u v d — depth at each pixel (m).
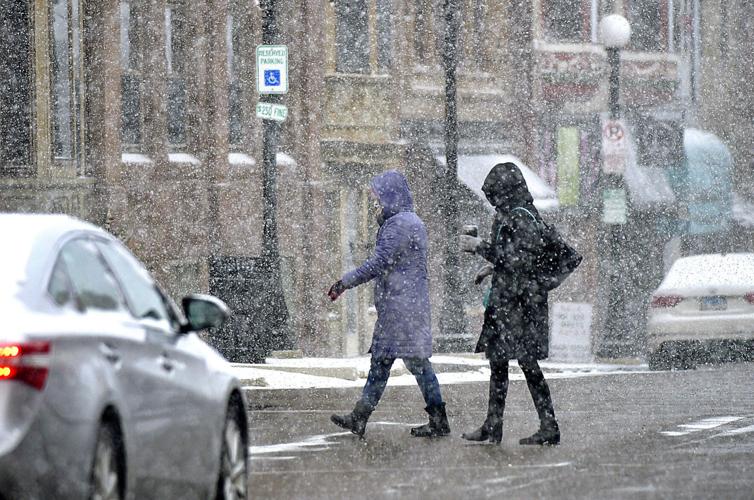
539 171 86.62
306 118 72.00
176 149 66.38
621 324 66.81
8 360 14.54
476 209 79.50
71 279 16.38
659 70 95.06
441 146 79.69
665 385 46.81
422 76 79.56
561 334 64.25
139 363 16.58
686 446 29.42
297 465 26.45
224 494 19.59
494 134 84.00
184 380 17.92
